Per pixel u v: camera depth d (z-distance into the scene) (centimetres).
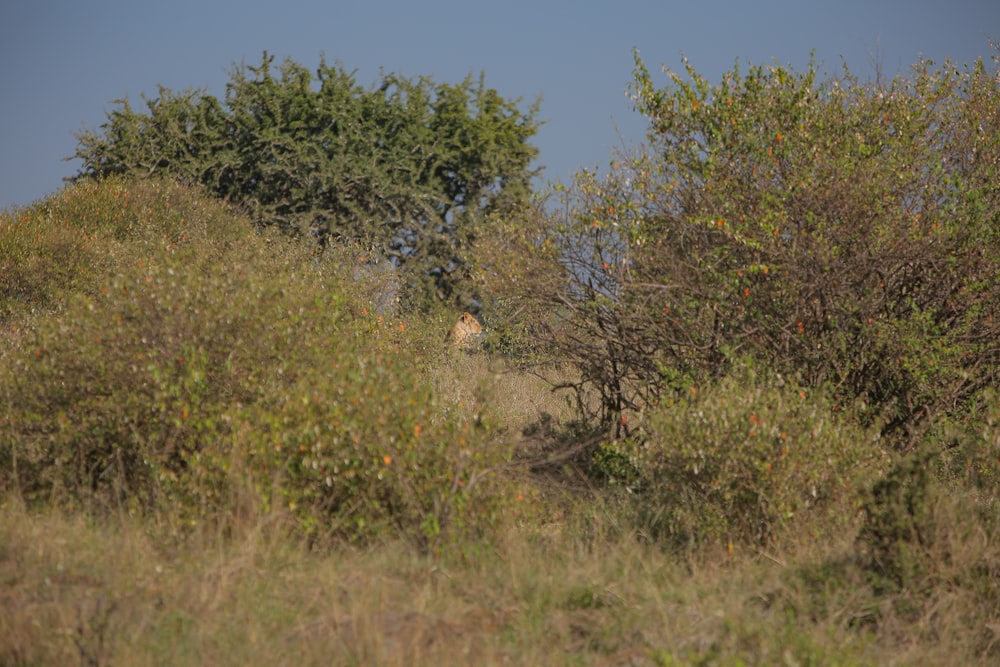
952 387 2859
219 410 2330
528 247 3116
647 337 3014
